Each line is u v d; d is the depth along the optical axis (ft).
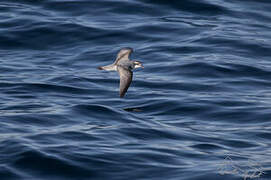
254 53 242.99
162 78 217.56
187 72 222.28
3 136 156.97
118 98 199.93
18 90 203.62
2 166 139.03
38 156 143.43
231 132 171.32
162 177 136.26
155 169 140.15
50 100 195.52
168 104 192.34
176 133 167.22
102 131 164.25
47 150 147.13
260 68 225.76
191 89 208.13
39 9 275.80
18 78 215.31
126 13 274.77
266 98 200.54
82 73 223.10
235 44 248.73
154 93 203.21
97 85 212.02
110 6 278.67
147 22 265.95
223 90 208.03
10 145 149.69
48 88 206.59
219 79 217.15
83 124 171.22
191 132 169.48
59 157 143.43
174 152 151.53
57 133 160.76
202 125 177.68
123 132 164.76
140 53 239.71
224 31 261.03
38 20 262.88
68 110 181.47
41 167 139.44
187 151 153.07
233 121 181.27
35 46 247.29
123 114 181.78
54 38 252.01
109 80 217.56
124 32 255.91
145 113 186.19
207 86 210.59
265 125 177.37
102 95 203.21
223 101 195.52
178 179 135.13
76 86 209.77
